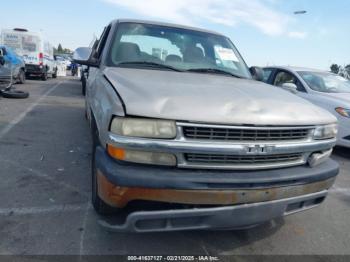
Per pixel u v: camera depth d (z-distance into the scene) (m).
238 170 2.35
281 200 2.48
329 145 2.78
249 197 2.33
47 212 3.12
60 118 7.43
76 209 3.22
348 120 5.66
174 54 3.71
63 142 5.48
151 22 3.99
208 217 2.25
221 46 4.15
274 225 3.24
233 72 3.86
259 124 2.32
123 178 2.11
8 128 6.14
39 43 17.06
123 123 2.15
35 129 6.23
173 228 2.21
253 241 2.93
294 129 2.50
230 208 2.28
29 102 9.39
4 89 10.70
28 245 2.59
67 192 3.58
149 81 2.67
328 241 3.04
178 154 2.20
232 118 2.26
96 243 2.69
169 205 2.29
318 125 2.66
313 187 2.65
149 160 2.18
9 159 4.45
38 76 18.05
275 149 2.41
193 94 2.45
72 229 2.86
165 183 2.13
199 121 2.19
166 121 2.16
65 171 4.18
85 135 6.05
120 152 2.17
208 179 2.20
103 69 3.29
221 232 3.01
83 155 4.88
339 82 7.12
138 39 3.70
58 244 2.64
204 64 3.76
